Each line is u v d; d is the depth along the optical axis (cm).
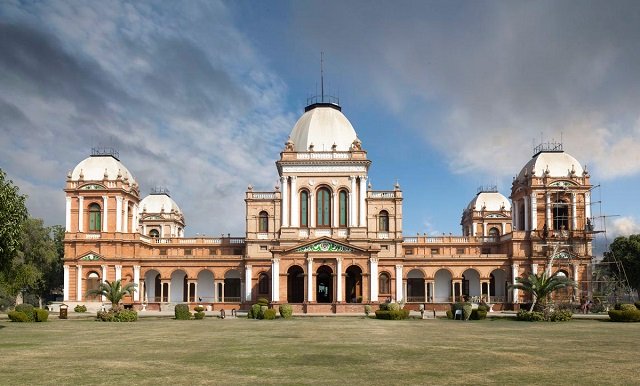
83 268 9006
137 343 3572
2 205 4541
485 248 9650
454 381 2233
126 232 9281
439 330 4603
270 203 9312
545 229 9131
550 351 3142
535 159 9562
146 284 9612
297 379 2272
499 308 8944
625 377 2323
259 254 9219
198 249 9562
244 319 6384
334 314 7362
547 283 6241
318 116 9388
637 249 9694
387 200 9281
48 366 2598
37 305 11700
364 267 8256
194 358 2848
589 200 9188
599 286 9444
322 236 8631
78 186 9106
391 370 2486
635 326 5069
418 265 9350
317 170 8988
